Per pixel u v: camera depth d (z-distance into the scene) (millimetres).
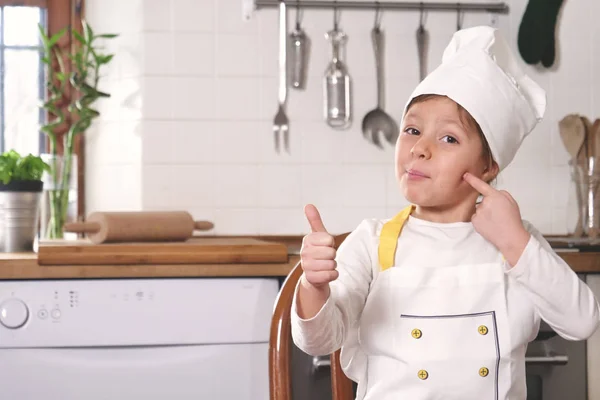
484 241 1196
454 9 3080
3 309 2184
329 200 3049
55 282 2209
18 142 3158
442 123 1161
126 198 3037
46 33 3164
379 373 1168
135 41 3014
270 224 3027
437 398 1140
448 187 1161
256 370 2266
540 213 3082
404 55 3076
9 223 2520
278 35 3039
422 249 1190
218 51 3020
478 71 1175
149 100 2990
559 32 3062
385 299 1174
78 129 2938
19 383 2189
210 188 3010
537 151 3080
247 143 3027
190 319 2246
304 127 3039
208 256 2246
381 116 3062
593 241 2551
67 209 2871
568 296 1126
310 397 2236
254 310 2271
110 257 2215
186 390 2242
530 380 2311
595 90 3076
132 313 2227
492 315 1156
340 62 3037
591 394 2330
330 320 1072
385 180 3066
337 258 1208
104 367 2219
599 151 2678
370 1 3059
